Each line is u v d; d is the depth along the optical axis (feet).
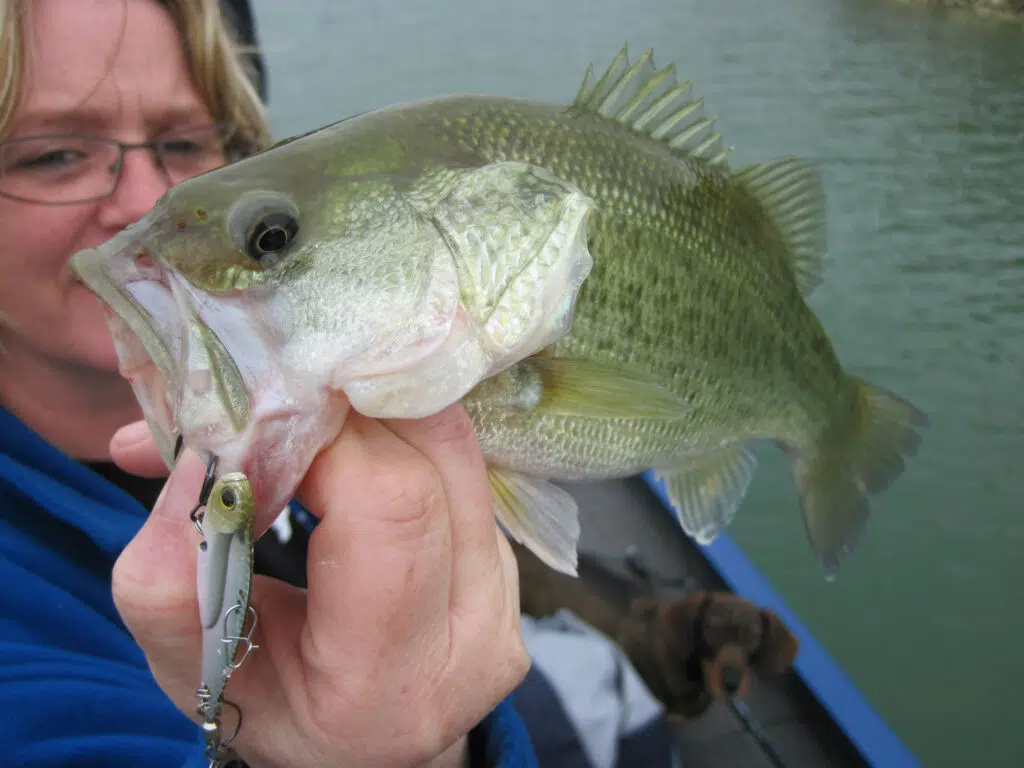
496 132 1.24
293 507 1.87
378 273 1.03
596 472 1.47
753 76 7.92
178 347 0.97
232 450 0.93
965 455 4.58
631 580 2.58
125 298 0.98
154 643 0.94
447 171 1.12
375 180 1.09
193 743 1.22
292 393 0.97
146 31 1.60
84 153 1.56
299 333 0.99
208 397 0.93
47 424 1.68
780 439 1.82
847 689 2.50
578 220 1.11
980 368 4.95
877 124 7.04
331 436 0.96
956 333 5.18
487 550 1.02
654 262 1.40
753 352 1.63
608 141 1.37
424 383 1.01
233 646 0.87
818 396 1.84
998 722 3.31
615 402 1.34
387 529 0.91
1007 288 5.48
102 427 1.71
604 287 1.34
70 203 1.55
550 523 1.39
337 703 0.94
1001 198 6.26
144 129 1.62
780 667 2.38
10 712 1.08
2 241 1.53
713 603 2.39
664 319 1.43
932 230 5.99
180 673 0.97
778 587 3.91
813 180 1.71
